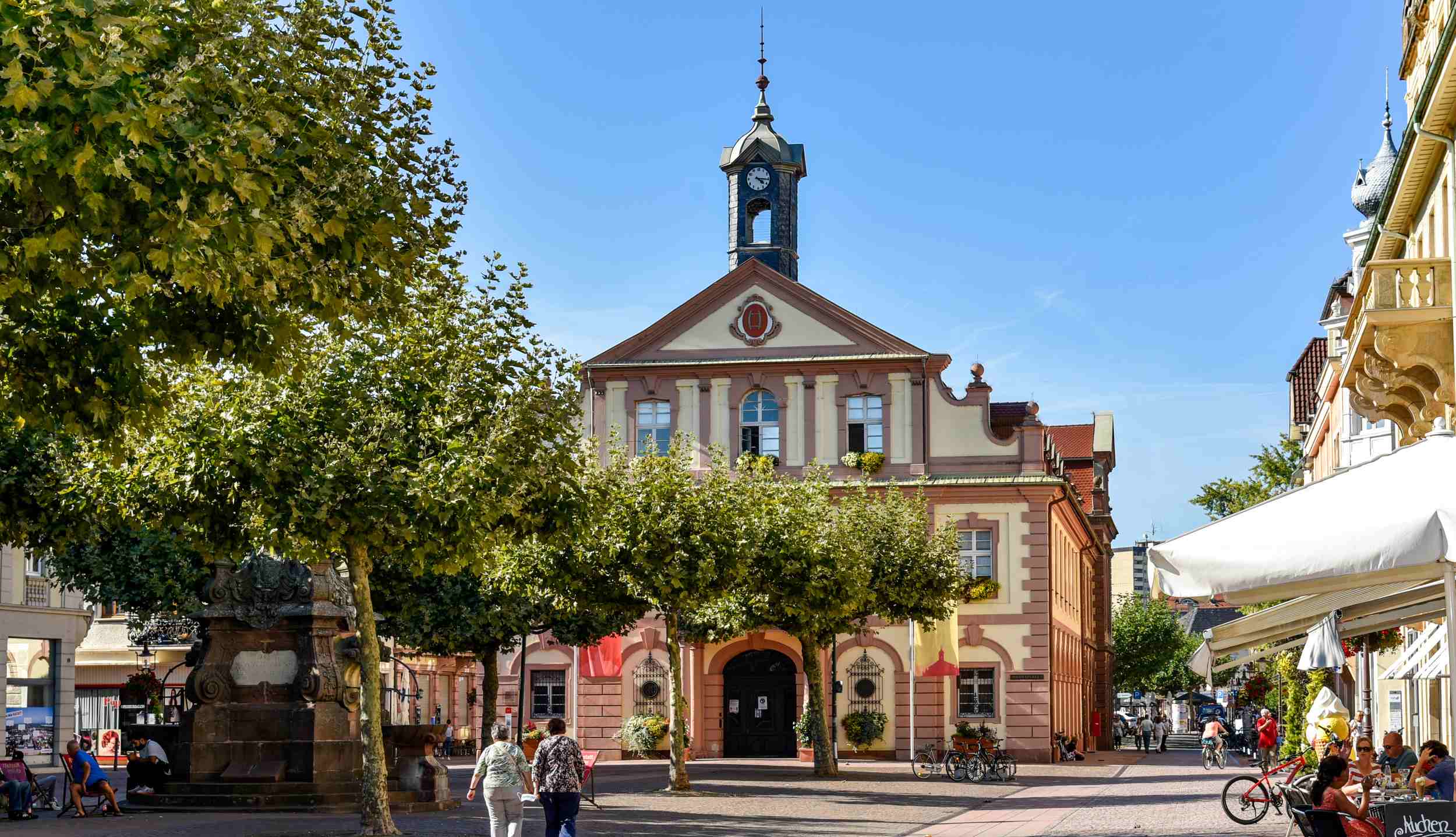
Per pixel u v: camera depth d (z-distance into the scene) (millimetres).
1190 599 12664
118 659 63594
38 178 12633
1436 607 19844
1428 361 23469
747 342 56219
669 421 56156
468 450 23062
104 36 12641
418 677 73625
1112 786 39906
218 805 27859
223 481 22344
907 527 45781
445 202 18438
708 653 55656
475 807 30969
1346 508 12234
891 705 53969
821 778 42156
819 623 39844
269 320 15633
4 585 47531
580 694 55938
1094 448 82250
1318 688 43438
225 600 28688
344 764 28719
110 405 15969
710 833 25547
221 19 15375
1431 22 28969
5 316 15516
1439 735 32938
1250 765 53406
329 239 15828
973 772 41812
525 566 34281
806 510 39188
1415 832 14367
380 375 23359
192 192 13328
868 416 55594
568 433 24766
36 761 49719
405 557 24531
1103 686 78938
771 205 58844
